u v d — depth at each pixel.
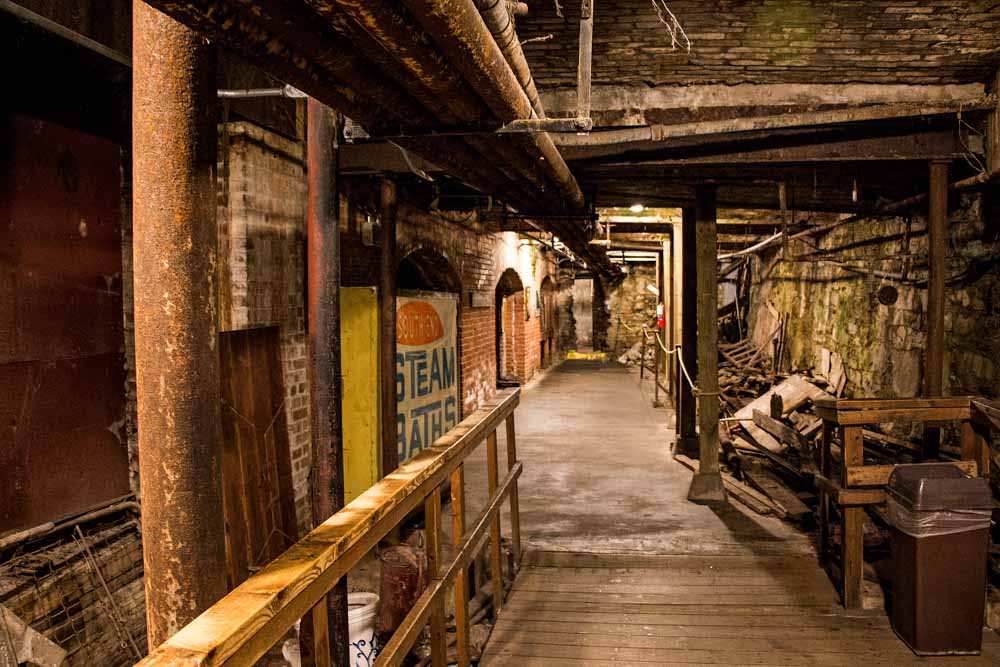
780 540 4.64
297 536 4.11
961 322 5.54
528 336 14.04
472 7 1.49
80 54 2.86
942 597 3.10
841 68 4.10
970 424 3.62
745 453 7.09
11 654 2.27
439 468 2.53
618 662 3.14
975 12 3.53
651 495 5.85
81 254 2.92
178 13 1.26
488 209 5.59
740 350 13.53
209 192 1.49
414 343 5.57
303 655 2.70
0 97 2.55
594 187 6.01
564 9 3.52
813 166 5.04
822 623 3.48
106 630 2.88
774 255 12.54
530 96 2.35
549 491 6.02
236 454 3.58
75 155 2.89
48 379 2.77
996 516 3.46
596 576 4.12
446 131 2.31
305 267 4.30
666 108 4.33
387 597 3.23
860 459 3.62
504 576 4.04
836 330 9.03
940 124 4.44
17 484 2.65
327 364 2.82
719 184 5.65
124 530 3.10
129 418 3.19
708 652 3.22
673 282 10.23
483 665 3.12
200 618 1.21
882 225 7.45
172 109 1.43
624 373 15.91
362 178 4.99
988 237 5.09
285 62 1.62
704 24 3.66
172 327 1.46
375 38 1.48
